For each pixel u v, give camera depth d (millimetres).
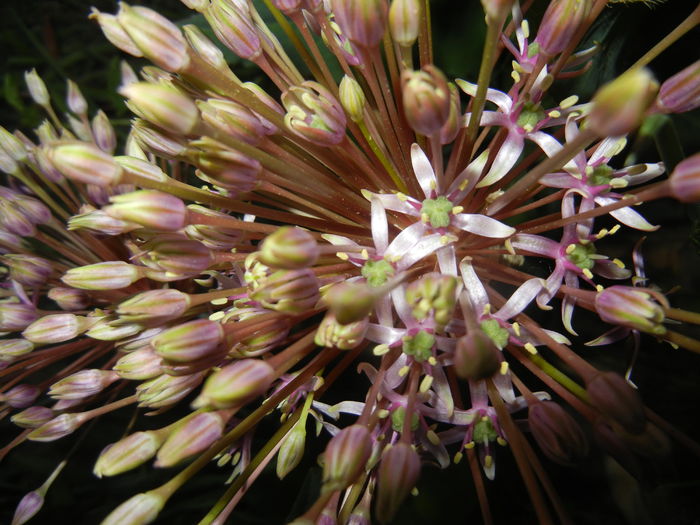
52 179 88
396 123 66
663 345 94
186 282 87
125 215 55
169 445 53
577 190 62
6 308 81
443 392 60
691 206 84
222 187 66
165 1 167
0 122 162
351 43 60
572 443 53
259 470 65
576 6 55
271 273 58
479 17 88
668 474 57
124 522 53
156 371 62
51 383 88
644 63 60
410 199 62
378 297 47
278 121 62
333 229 69
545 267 81
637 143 80
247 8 70
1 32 168
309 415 107
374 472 66
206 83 60
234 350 62
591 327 95
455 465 94
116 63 156
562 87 88
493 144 66
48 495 126
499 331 59
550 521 51
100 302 88
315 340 54
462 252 65
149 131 66
